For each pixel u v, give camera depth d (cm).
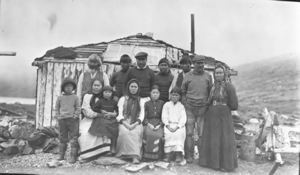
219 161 502
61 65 585
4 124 573
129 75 536
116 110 523
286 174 518
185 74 536
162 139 508
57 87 584
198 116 525
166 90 539
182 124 513
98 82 516
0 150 544
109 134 500
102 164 500
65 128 511
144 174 485
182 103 531
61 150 514
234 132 531
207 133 511
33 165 508
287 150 543
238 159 550
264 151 556
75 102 510
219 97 508
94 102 515
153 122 514
